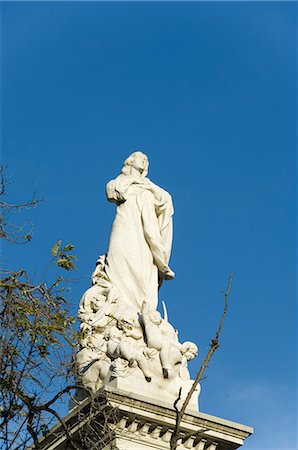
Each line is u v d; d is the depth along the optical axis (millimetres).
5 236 14164
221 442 16797
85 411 15680
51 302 14086
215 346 12594
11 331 13758
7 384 13625
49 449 15883
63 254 14359
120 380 16469
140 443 16047
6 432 13555
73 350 14078
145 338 17484
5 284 14016
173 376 16984
